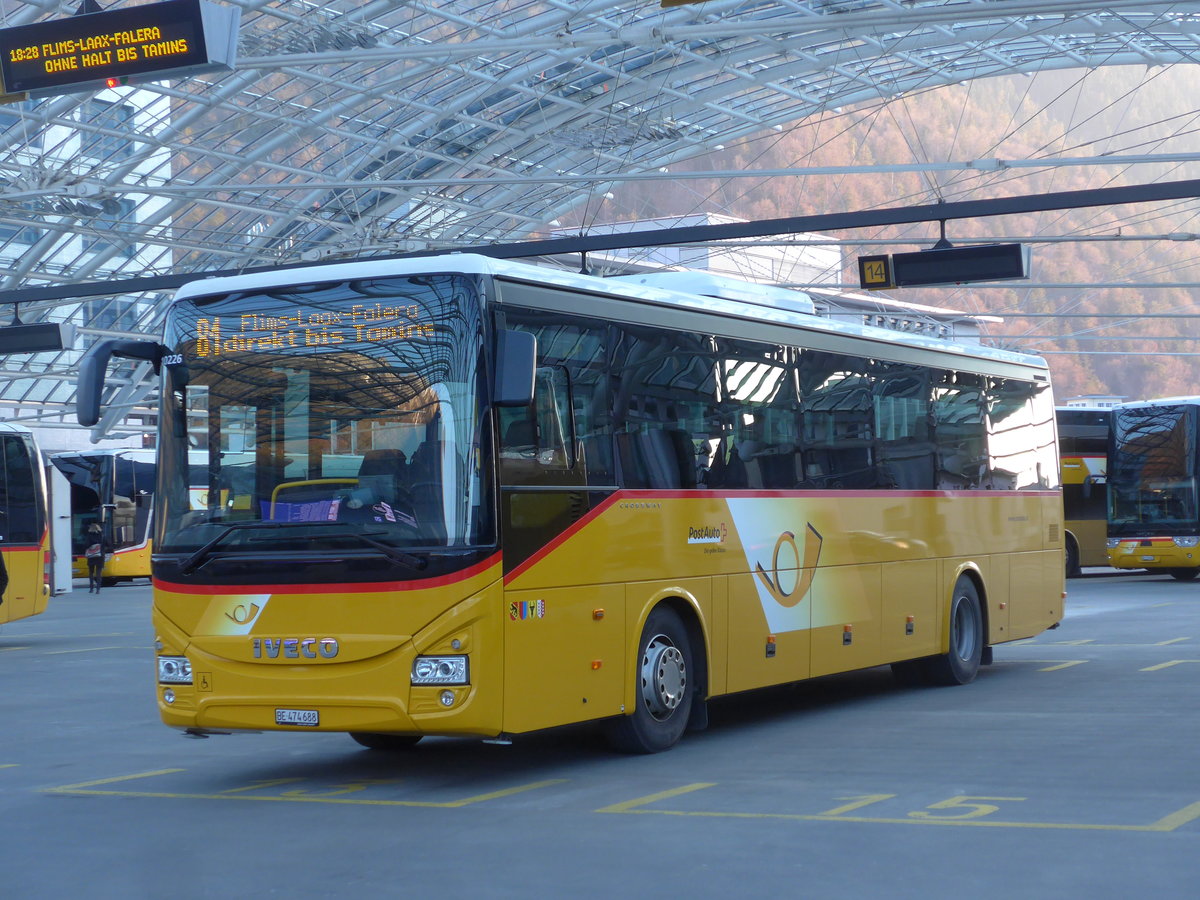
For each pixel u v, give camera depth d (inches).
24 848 314.3
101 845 315.6
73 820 345.7
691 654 438.6
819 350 513.3
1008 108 3513.8
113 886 277.0
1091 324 4050.2
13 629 1064.2
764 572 469.7
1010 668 651.5
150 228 1940.2
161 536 386.6
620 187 3004.4
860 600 522.3
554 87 1852.9
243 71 1603.1
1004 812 318.7
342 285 378.9
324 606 363.3
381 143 1883.6
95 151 1724.9
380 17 1542.8
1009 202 798.5
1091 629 861.8
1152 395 4244.6
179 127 1675.7
